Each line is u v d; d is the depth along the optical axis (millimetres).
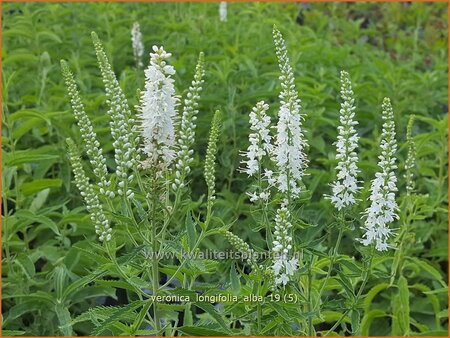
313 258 775
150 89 626
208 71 1507
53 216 1202
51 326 961
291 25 2059
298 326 774
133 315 713
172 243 665
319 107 1457
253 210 719
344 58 1760
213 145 674
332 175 1214
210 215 687
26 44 1763
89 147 658
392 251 1061
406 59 2258
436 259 1302
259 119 679
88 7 2146
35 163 1325
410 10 2619
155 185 649
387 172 681
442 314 1007
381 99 1542
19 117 1127
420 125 1634
